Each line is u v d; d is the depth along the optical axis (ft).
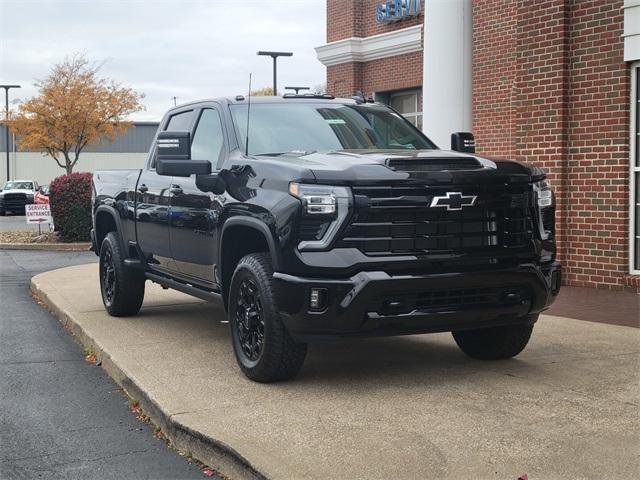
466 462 13.51
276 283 17.33
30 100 134.82
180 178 23.09
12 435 16.76
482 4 49.14
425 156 18.24
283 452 14.01
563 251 33.55
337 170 17.01
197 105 24.09
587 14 32.22
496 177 17.81
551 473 13.01
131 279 27.58
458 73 34.63
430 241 17.34
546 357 20.85
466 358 21.13
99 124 138.31
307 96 23.32
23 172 211.41
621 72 31.17
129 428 17.21
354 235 16.88
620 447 14.08
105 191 29.12
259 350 18.52
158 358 21.53
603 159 31.99
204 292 22.00
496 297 17.94
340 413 16.25
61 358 23.95
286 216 17.12
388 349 22.39
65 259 55.06
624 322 25.27
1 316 31.60
